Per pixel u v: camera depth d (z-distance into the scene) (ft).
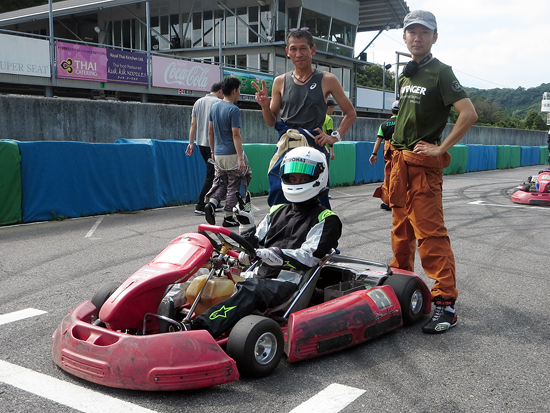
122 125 38.55
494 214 28.81
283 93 13.46
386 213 28.35
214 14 79.00
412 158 11.87
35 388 8.59
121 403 8.09
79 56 46.93
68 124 34.99
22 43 42.70
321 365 9.75
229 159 21.15
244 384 8.87
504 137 101.71
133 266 16.43
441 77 11.63
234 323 9.22
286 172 10.50
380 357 10.18
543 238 22.26
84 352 8.55
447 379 9.25
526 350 10.66
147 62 53.11
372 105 97.66
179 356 8.16
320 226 10.52
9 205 22.40
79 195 24.67
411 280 11.85
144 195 27.37
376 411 8.06
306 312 9.70
